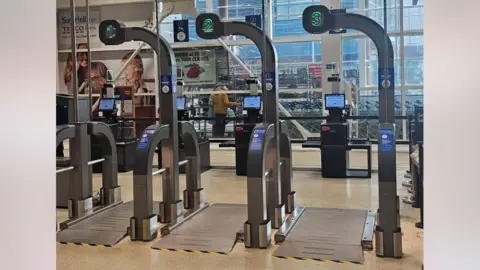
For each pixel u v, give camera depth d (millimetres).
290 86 10992
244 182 7320
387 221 3611
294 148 10922
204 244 4066
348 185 6762
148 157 4270
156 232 4340
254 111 7867
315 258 3635
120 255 3822
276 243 4074
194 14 10102
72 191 4988
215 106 10758
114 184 5672
